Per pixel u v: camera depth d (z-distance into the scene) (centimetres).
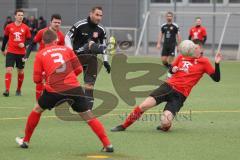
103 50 3528
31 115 2664
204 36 7469
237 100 4519
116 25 11512
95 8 3553
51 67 2606
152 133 3109
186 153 2655
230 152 2683
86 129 3194
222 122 3494
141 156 2584
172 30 6531
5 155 2575
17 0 12019
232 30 10575
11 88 5138
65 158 2533
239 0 10831
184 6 11225
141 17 11031
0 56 8981
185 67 3119
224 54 9688
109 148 2636
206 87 5450
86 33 3566
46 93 2612
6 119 3503
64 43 3644
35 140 2895
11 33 4553
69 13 11712
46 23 10575
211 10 11056
